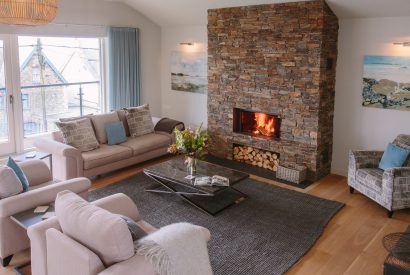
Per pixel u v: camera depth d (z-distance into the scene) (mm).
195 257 2475
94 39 7211
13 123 6250
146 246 2352
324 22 5094
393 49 5016
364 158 4961
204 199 4844
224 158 6684
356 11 5090
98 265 2250
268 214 4484
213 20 6332
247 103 6137
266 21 5625
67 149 4988
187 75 7543
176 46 7656
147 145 6070
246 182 5523
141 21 7582
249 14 5812
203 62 7195
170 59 7836
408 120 5051
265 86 5840
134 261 2275
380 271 3389
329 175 5840
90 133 5621
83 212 2443
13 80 6117
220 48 6336
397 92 5070
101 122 5984
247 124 6418
